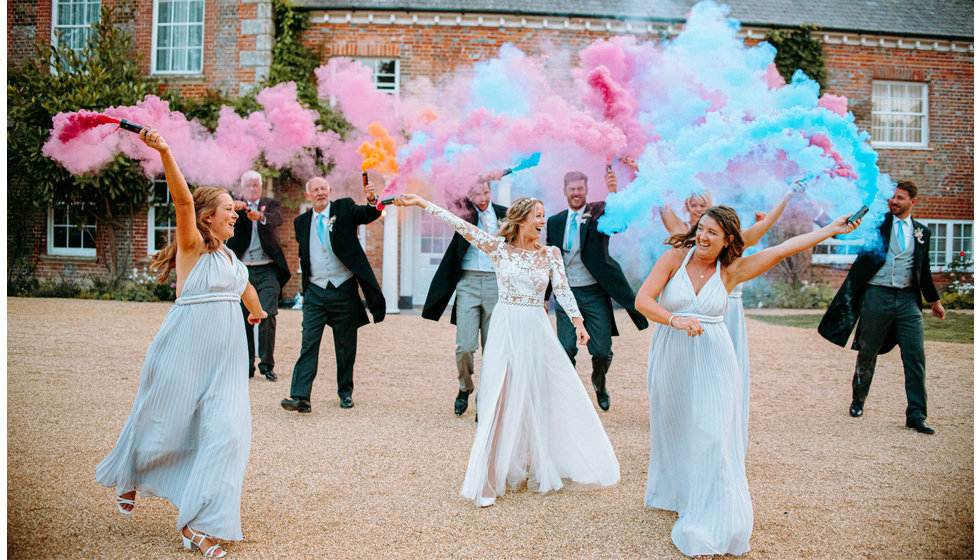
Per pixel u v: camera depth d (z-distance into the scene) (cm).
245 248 584
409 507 321
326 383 594
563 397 352
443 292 491
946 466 387
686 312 303
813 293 1265
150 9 1237
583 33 1212
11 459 372
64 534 285
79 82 1091
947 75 1326
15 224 1208
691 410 296
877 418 498
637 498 337
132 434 278
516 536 290
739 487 282
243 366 295
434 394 562
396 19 1202
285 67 1180
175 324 285
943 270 1302
